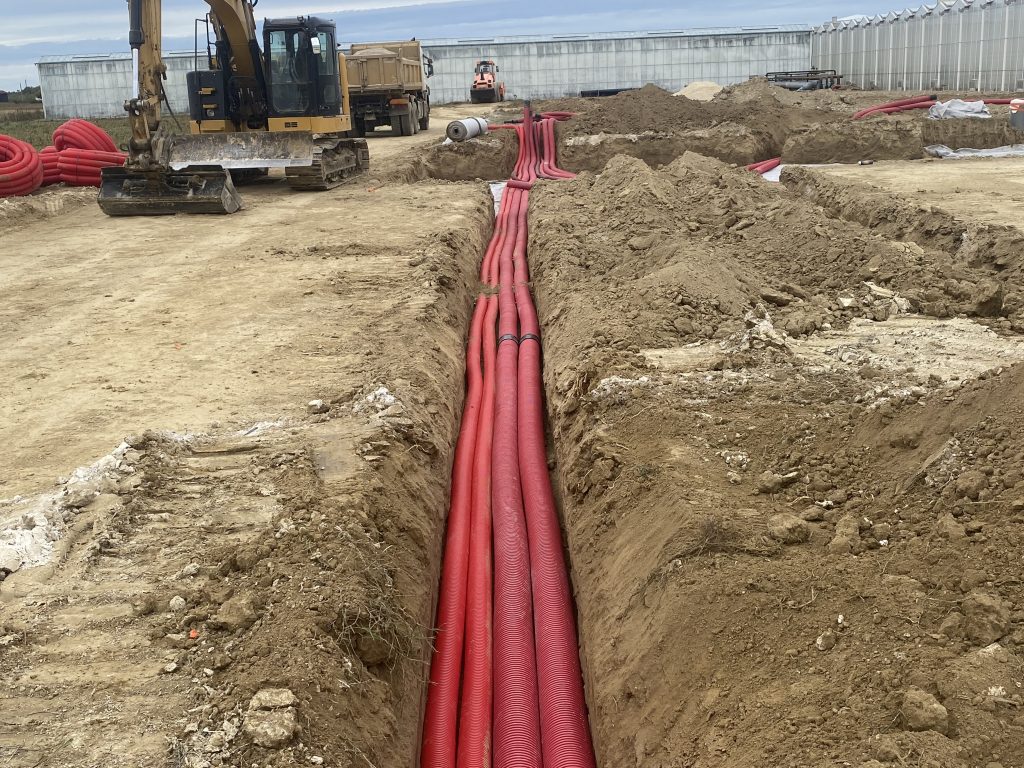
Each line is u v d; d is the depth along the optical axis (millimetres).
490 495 7910
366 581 5281
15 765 3965
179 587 5219
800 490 5754
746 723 4066
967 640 3965
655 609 5102
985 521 4680
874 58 46906
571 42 60781
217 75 20594
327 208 18156
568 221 14500
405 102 34594
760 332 8531
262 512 6008
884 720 3678
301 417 7680
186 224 16922
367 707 4695
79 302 11664
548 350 10102
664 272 10172
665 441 6688
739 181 16672
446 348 10188
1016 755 3340
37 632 4875
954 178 20156
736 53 59688
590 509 6703
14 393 8523
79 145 21594
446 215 16719
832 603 4492
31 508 6043
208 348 9688
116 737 4133
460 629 6344
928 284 10109
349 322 10391
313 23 20391
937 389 6777
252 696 4328
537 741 5480
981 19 35750
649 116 28312
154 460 6668
